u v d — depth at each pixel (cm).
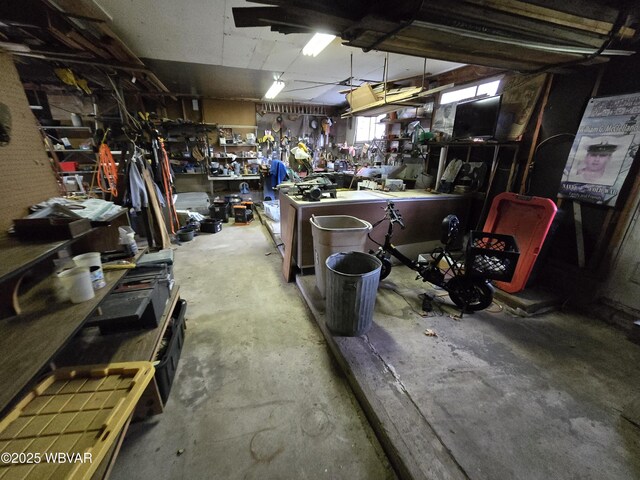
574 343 192
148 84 463
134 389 115
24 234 114
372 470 124
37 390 111
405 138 471
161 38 314
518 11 143
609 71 209
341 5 130
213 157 675
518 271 241
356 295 179
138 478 120
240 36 306
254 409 153
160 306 175
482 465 115
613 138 206
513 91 279
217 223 496
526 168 270
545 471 114
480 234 223
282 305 260
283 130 779
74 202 150
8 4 195
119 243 174
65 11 224
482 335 200
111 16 259
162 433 139
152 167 404
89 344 149
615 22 167
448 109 354
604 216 220
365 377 160
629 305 212
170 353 163
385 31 145
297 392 164
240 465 125
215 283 304
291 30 152
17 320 104
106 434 94
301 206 272
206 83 533
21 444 91
